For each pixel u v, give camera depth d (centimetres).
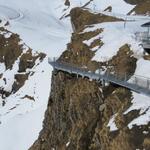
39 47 9894
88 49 5106
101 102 4238
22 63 9625
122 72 4350
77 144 4234
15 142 6606
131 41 4744
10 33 10744
